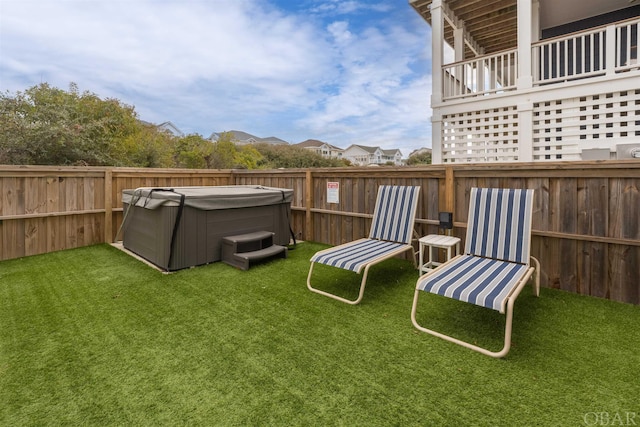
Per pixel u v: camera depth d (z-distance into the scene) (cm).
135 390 177
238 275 375
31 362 202
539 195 328
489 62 764
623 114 566
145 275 374
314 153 2222
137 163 1144
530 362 200
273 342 227
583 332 236
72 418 156
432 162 758
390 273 383
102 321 258
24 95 911
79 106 1023
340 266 302
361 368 196
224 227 436
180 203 389
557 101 607
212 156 1509
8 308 281
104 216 540
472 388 177
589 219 302
